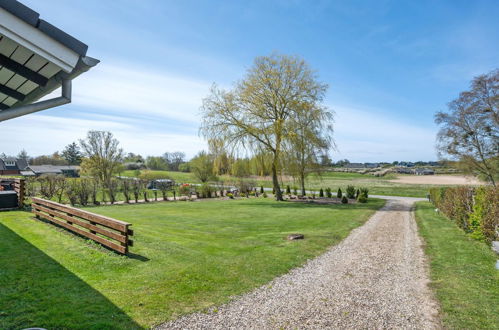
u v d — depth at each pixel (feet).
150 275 16.70
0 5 9.06
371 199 88.79
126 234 19.57
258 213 49.80
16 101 18.40
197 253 21.48
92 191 64.28
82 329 10.88
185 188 89.15
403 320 12.51
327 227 36.17
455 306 13.74
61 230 25.52
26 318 11.34
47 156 256.32
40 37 9.86
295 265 20.08
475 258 21.49
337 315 12.96
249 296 14.76
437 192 60.23
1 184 43.32
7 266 16.58
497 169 83.46
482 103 83.66
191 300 13.94
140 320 11.82
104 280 15.61
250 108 72.54
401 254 23.84
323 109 72.33
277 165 73.82
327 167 77.56
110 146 113.80
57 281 15.03
